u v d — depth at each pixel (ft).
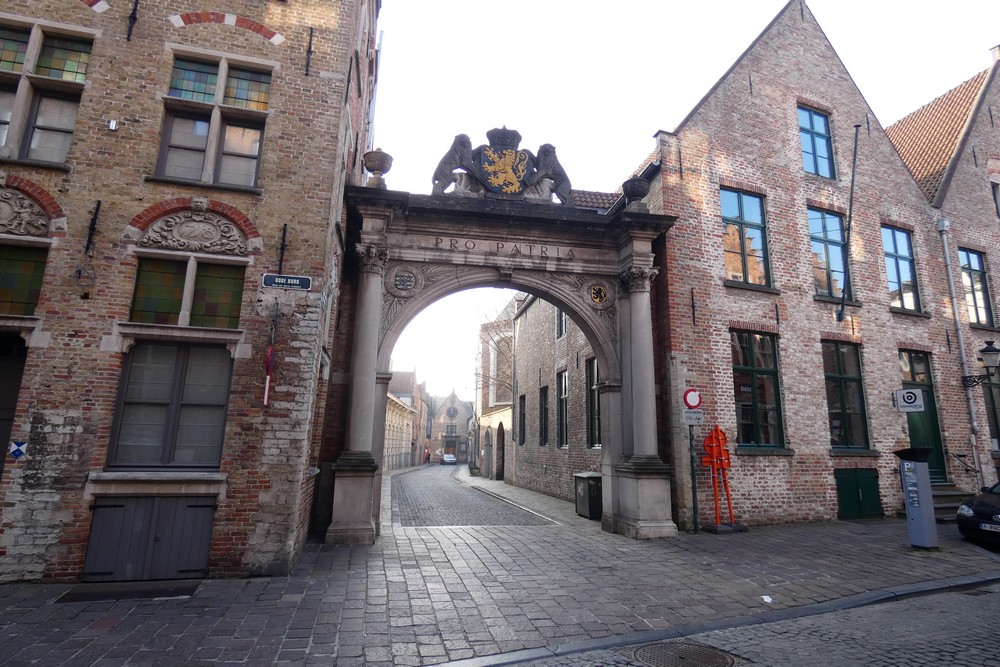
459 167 34.76
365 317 30.14
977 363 45.42
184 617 16.70
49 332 21.21
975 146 50.57
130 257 22.52
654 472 31.55
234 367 22.54
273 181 24.57
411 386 219.82
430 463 221.05
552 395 60.59
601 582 21.31
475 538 30.32
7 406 22.03
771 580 21.79
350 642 14.92
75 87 23.53
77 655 13.74
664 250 36.24
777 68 42.68
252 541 21.59
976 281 48.03
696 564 24.41
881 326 41.42
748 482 34.78
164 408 22.41
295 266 24.04
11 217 21.93
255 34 25.84
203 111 24.88
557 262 34.37
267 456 22.26
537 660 14.06
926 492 27.94
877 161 45.03
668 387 34.58
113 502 20.89
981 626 16.67
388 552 25.99
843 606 18.67
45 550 19.97
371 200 30.58
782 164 40.83
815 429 37.29
